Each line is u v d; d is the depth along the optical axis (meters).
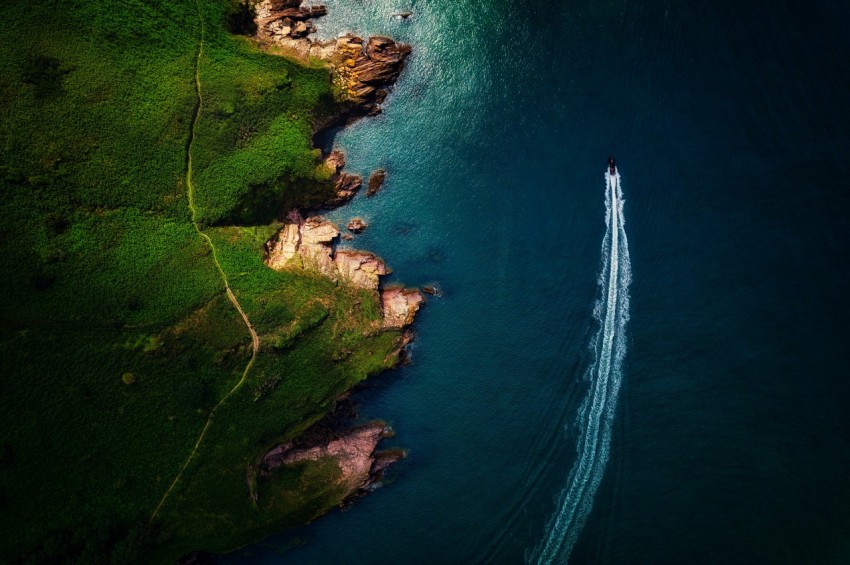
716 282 46.22
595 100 48.22
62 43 41.94
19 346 41.88
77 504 43.00
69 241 42.56
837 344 44.50
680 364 46.19
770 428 44.78
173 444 45.00
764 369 45.22
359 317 47.56
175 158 44.69
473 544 46.88
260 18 47.28
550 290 48.00
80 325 42.97
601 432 46.56
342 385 47.41
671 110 47.34
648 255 47.09
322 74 47.16
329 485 47.50
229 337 45.34
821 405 44.34
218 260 45.56
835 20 45.41
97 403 43.56
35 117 41.34
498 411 47.84
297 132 46.72
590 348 47.28
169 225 44.91
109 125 43.03
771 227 45.84
